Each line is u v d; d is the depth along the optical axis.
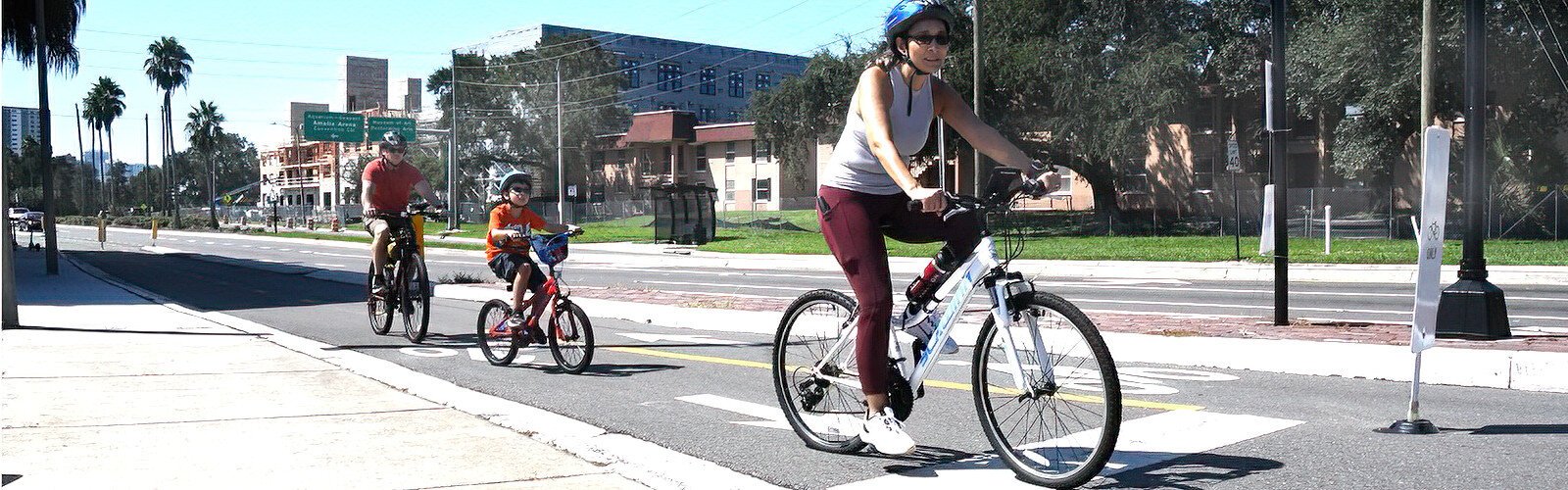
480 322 8.94
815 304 5.46
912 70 4.48
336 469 5.00
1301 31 34.91
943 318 4.81
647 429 6.10
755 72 120.44
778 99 46.06
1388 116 33.16
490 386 7.75
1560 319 11.76
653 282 21.72
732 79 118.69
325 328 12.24
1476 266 8.96
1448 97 33.00
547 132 82.25
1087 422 4.29
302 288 20.52
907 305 4.99
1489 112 35.56
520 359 9.13
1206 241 31.77
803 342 5.55
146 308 14.46
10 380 7.71
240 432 5.86
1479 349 7.81
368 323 12.86
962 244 4.66
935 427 6.01
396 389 7.41
